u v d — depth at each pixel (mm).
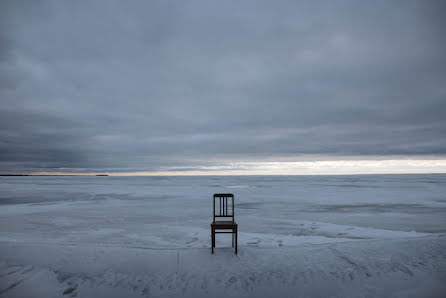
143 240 6664
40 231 7812
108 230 7941
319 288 3275
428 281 3385
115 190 27281
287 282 3395
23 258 3945
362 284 3355
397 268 3715
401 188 28203
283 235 7180
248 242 6367
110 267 3746
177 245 6156
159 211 12250
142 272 3639
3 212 12070
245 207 13680
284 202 15852
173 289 3250
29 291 3162
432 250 4246
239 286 3312
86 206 14273
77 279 3441
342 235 7219
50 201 16797
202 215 11031
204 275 3555
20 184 42438
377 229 8016
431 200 16375
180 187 32781
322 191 24516
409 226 8500
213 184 41594
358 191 24203
